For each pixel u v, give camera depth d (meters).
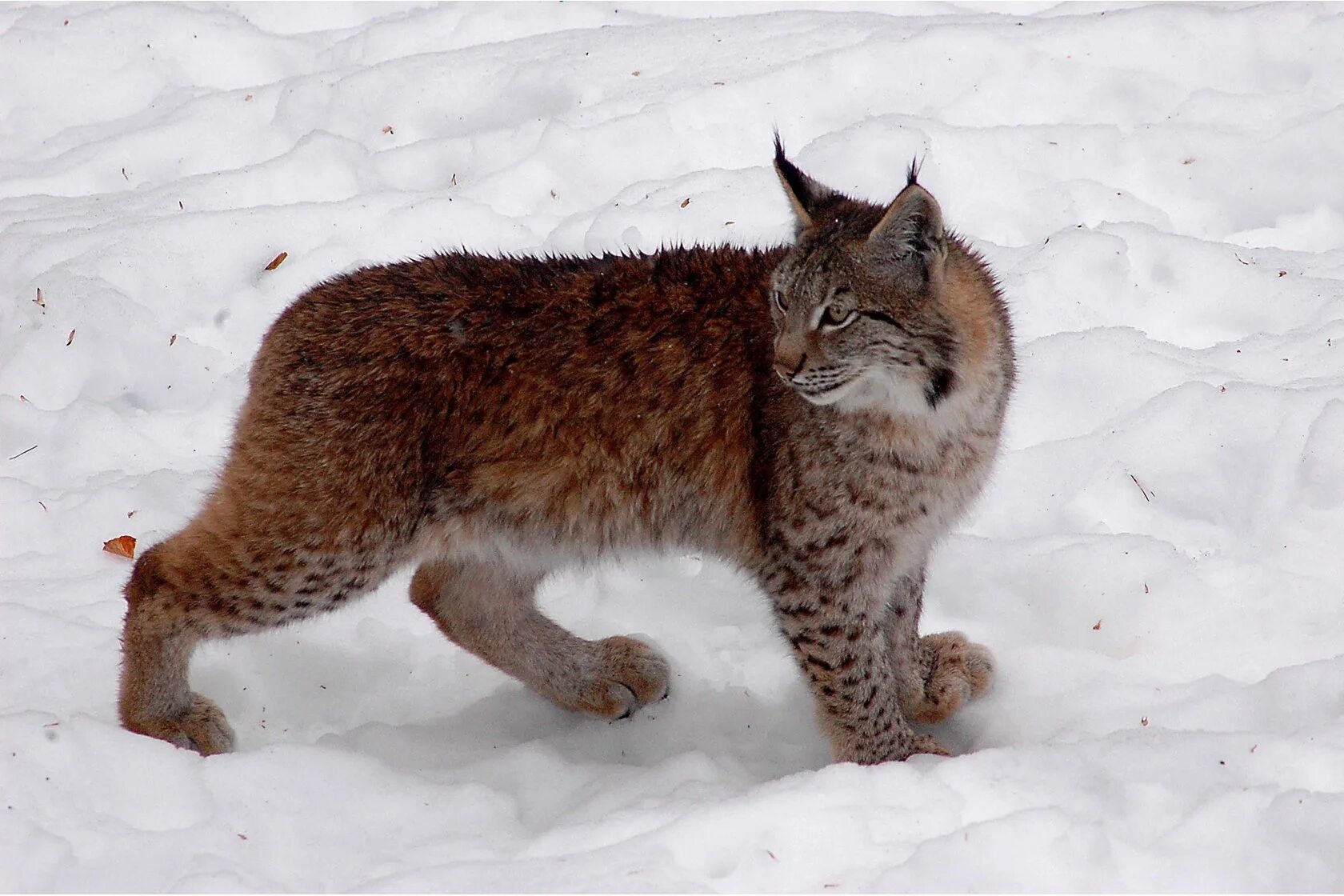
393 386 9.62
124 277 14.91
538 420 9.84
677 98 16.62
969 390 9.61
